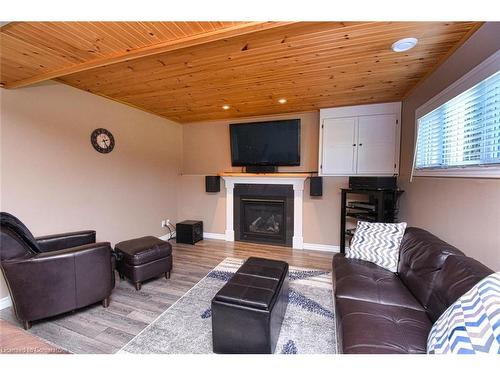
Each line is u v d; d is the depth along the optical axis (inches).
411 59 80.2
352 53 76.7
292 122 151.8
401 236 82.1
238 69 89.4
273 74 93.8
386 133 132.6
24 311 69.9
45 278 71.7
